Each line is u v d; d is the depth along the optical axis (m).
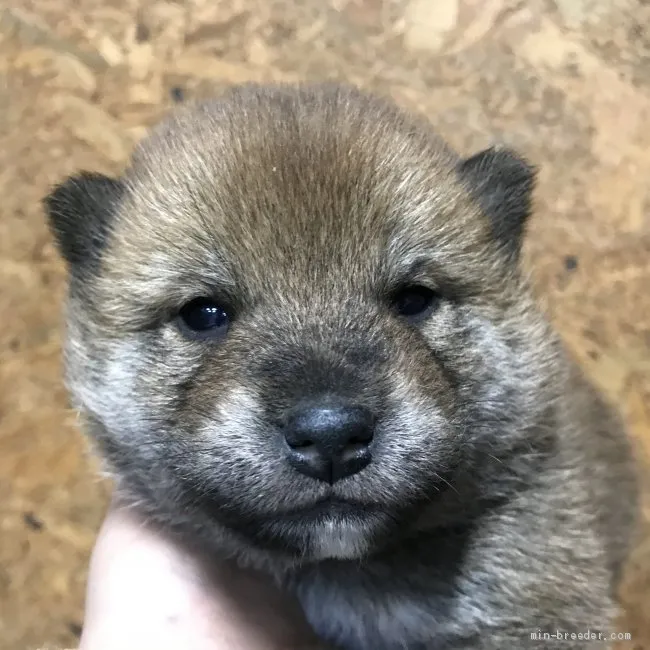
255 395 0.10
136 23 0.25
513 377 0.13
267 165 0.12
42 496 0.23
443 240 0.12
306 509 0.11
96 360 0.13
